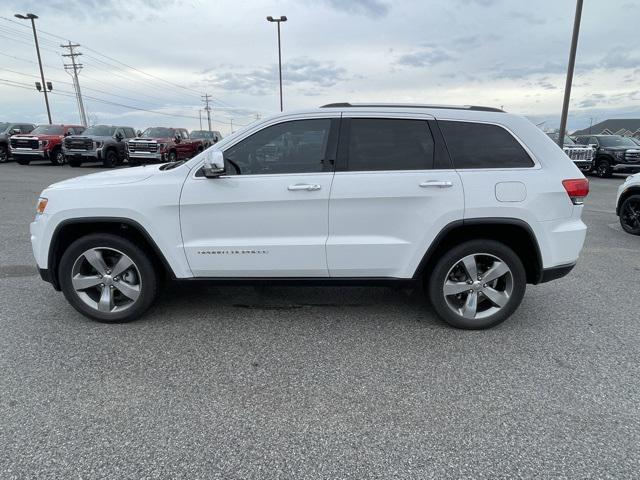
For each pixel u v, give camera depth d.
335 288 4.91
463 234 3.81
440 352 3.49
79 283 3.86
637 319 4.14
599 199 12.59
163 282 4.16
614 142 19.00
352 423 2.63
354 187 3.57
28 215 8.97
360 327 3.93
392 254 3.68
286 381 3.07
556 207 3.63
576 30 14.71
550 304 4.50
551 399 2.88
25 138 20.72
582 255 6.45
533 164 3.66
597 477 2.22
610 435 2.53
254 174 3.64
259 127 3.65
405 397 2.89
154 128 23.02
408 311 4.29
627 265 5.92
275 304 4.44
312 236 3.67
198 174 3.66
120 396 2.87
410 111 3.66
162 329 3.85
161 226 3.66
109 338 3.67
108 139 21.17
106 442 2.45
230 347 3.54
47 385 2.98
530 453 2.39
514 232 3.75
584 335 3.80
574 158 18.09
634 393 2.95
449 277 3.82
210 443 2.45
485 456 2.37
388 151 3.64
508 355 3.45
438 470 2.27
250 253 3.70
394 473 2.25
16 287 4.83
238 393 2.92
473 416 2.70
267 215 3.64
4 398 2.83
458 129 3.67
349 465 2.30
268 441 2.47
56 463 2.29
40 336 3.69
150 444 2.44
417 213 3.60
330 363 3.31
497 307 3.82
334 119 3.66
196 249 3.71
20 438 2.47
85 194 3.68
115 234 3.79
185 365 3.27
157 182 3.67
